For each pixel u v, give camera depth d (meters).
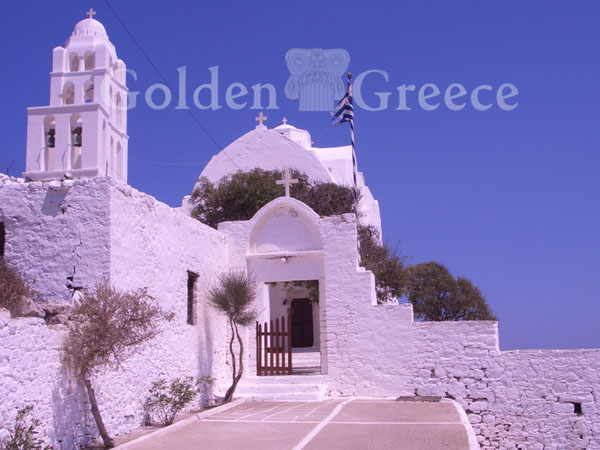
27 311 11.95
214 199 30.05
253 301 19.38
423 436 12.45
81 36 32.88
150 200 15.84
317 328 33.22
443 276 35.03
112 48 33.47
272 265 20.83
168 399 15.14
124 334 12.43
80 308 12.28
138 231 15.14
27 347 10.95
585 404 17.58
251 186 29.69
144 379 14.98
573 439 17.50
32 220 14.26
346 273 19.95
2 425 10.17
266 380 19.80
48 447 10.34
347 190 31.42
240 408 17.28
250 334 20.53
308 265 20.58
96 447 12.42
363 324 19.52
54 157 29.33
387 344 19.20
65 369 11.92
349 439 12.33
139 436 13.48
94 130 29.31
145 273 15.32
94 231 13.91
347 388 19.28
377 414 15.45
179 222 17.52
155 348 15.62
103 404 13.20
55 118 29.92
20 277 13.24
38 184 14.43
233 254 21.05
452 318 34.41
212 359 19.02
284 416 15.47
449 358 18.67
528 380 18.05
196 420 15.18
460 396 18.41
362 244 28.14
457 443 11.70
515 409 17.98
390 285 27.42
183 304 17.42
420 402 17.61
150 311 13.05
